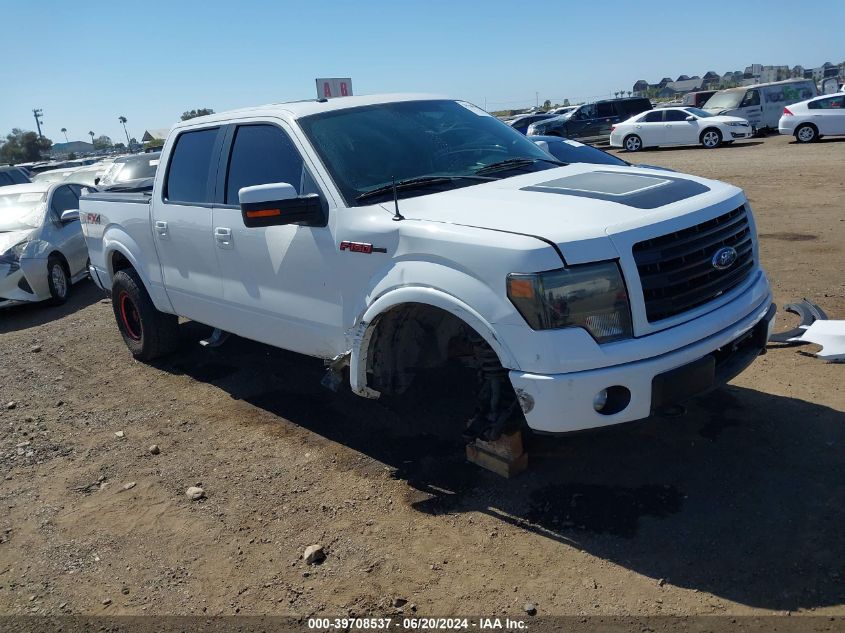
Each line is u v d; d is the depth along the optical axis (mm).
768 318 3902
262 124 4824
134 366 6715
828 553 3189
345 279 4105
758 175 15711
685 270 3484
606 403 3373
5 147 83375
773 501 3598
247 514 4000
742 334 3678
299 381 5914
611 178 4184
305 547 3645
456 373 5016
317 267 4273
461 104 5398
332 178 4234
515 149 4973
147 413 5559
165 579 3508
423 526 3719
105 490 4422
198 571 3545
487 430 3865
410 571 3387
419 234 3662
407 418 4980
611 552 3363
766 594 2998
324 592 3305
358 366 4020
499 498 3883
